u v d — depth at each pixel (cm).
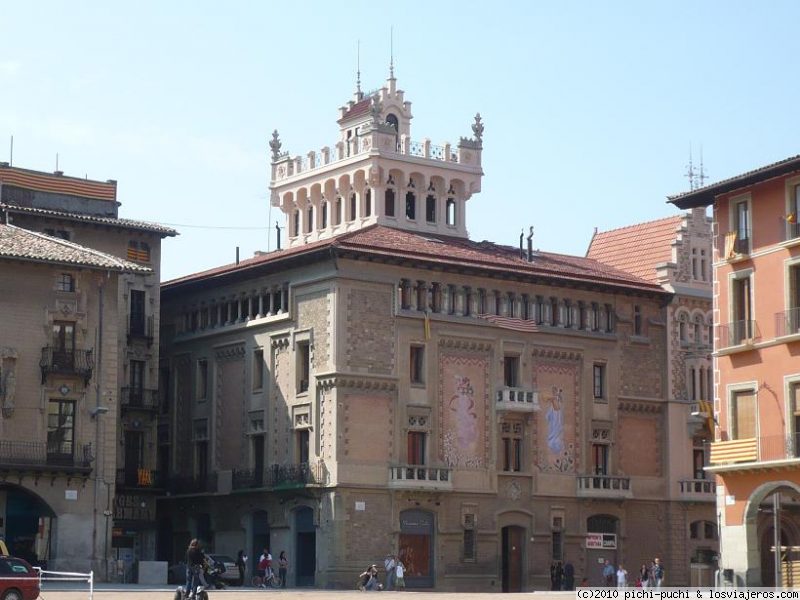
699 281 10612
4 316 8300
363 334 9094
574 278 9912
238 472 9669
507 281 9725
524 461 9662
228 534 9794
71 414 8475
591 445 9962
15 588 5797
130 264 8731
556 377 9869
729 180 7706
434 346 9356
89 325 8569
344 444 8931
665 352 10394
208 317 10225
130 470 9675
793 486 7306
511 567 9556
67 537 8369
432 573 9175
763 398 7512
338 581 8794
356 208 10581
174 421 10394
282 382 9438
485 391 9556
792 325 7388
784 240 7481
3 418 8219
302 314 9312
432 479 9156
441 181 10738
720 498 7731
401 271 9294
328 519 8888
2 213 9188
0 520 8406
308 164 11050
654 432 10294
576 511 9831
